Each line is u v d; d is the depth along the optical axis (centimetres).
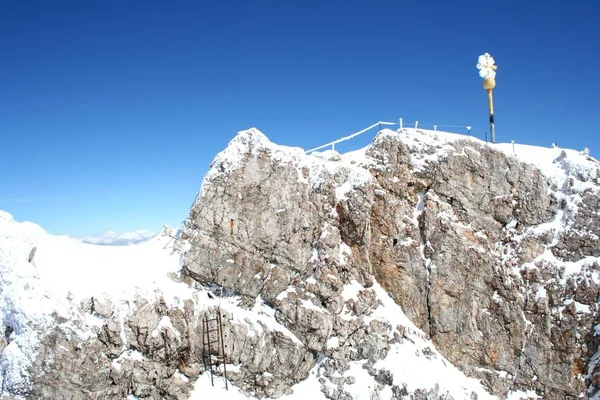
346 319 3803
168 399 3266
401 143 4359
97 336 3127
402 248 4125
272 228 3881
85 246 3728
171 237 3991
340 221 4066
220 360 3497
